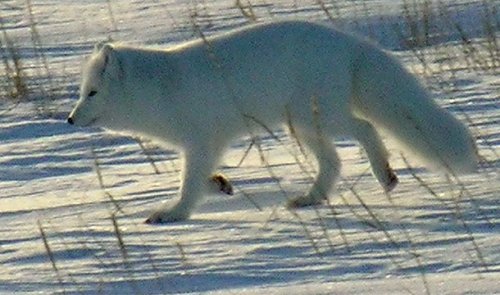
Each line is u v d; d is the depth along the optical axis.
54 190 23.17
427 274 15.33
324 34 21.75
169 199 21.97
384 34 39.00
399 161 23.86
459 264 15.73
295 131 21.88
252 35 21.86
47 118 30.38
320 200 21.30
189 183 21.33
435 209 19.42
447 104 28.38
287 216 20.09
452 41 37.16
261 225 19.30
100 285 15.91
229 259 16.91
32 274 16.73
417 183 21.89
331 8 44.06
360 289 14.55
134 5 50.03
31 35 43.34
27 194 22.94
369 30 38.25
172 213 20.61
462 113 27.20
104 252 17.92
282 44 21.62
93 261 17.36
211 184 22.41
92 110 21.80
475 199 19.72
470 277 14.88
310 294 14.50
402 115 21.78
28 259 17.70
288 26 21.84
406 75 21.97
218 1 48.78
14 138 28.38
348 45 21.78
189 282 15.80
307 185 22.42
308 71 21.53
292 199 21.23
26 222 20.47
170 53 22.08
